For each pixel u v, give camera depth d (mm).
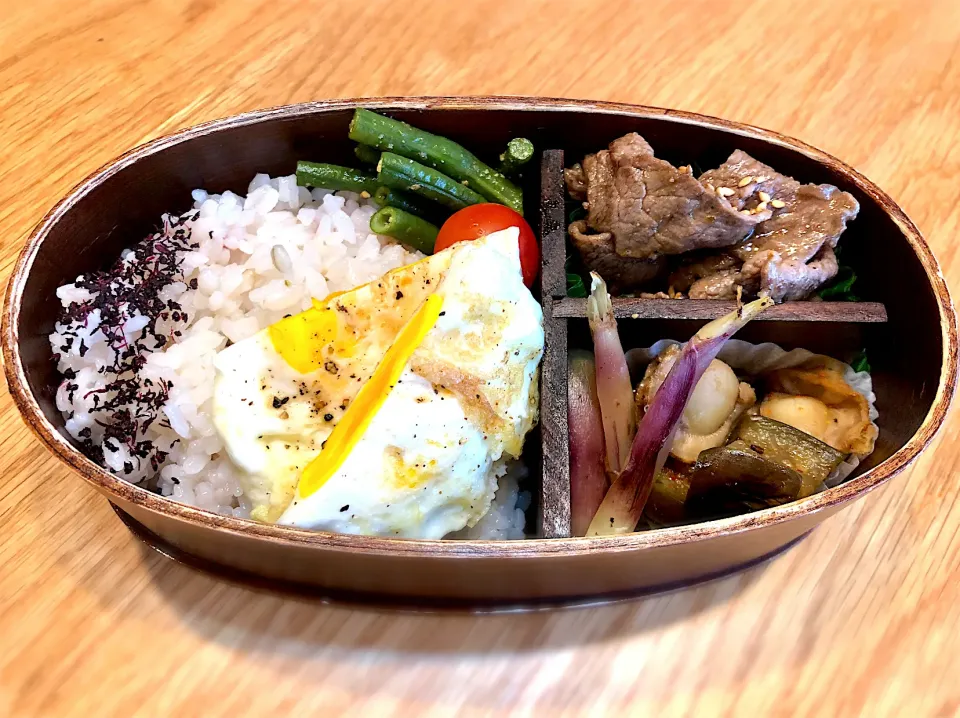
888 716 190
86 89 259
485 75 267
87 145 250
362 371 183
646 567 177
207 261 205
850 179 203
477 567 165
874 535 208
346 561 167
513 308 188
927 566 205
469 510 187
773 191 206
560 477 180
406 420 171
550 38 275
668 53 275
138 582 196
